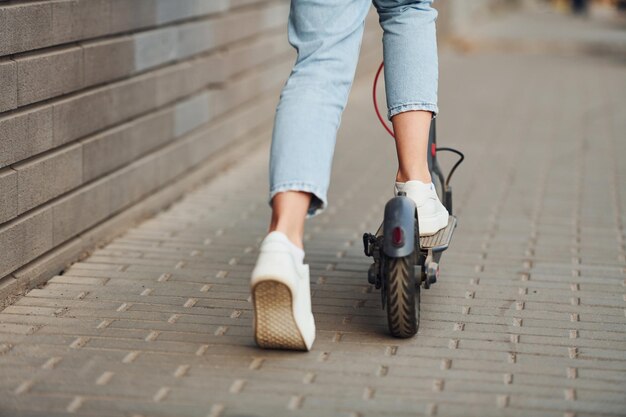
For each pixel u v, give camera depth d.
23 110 4.96
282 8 10.20
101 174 5.95
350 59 4.11
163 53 6.91
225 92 8.46
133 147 6.45
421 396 3.74
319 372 3.95
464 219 6.77
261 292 3.81
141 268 5.46
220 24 8.22
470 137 10.05
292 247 3.85
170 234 6.27
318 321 4.59
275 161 3.91
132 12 6.31
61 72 5.34
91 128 5.77
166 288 5.10
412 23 4.47
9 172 4.81
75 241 5.62
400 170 4.57
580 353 4.28
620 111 12.06
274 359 4.07
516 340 4.43
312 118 3.94
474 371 4.02
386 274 4.16
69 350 4.15
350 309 4.80
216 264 5.59
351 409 3.60
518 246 6.12
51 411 3.52
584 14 36.62
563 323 4.69
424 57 4.46
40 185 5.14
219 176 8.15
